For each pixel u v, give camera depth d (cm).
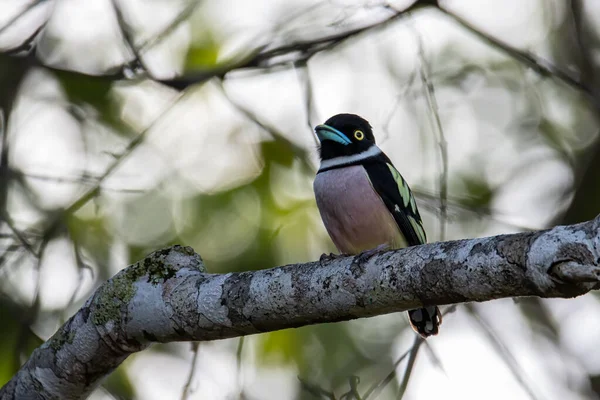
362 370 1121
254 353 1122
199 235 1134
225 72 1172
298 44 1176
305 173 1150
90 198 1109
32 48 1180
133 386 1112
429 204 1081
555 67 1170
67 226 1126
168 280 693
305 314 654
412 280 608
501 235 578
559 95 1310
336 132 1007
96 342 702
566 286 535
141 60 1159
